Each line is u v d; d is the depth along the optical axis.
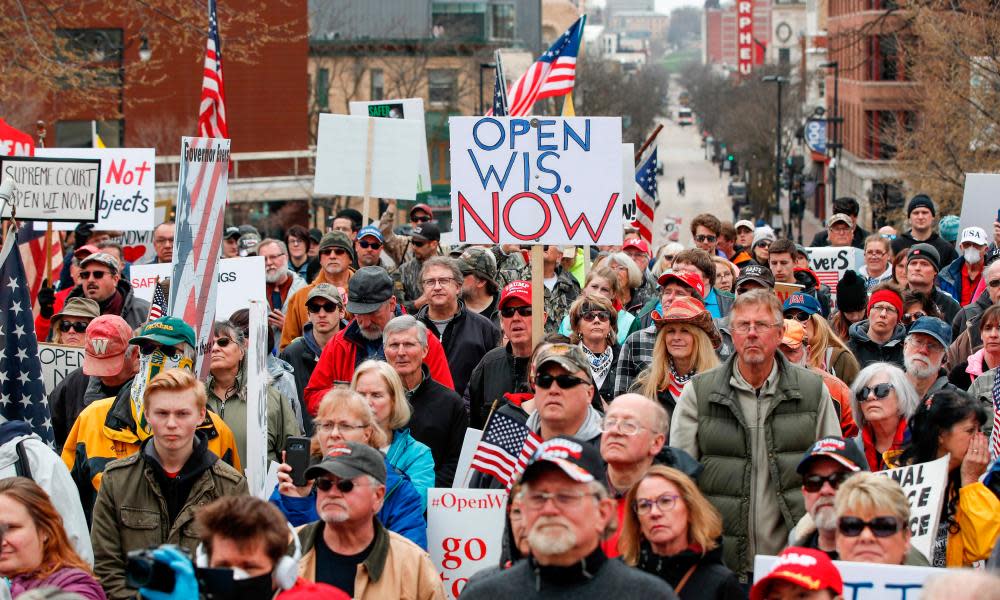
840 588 5.70
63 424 10.15
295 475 7.54
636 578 5.25
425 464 8.27
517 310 10.09
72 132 47.78
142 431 8.36
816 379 7.88
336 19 68.38
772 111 86.31
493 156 9.55
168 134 48.56
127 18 42.72
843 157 78.06
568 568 5.21
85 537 7.58
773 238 16.88
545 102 60.22
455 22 77.81
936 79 34.22
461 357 11.33
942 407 7.47
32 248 14.45
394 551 6.80
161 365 8.48
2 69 27.22
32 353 9.01
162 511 7.61
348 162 15.97
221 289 12.98
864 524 6.20
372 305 9.87
